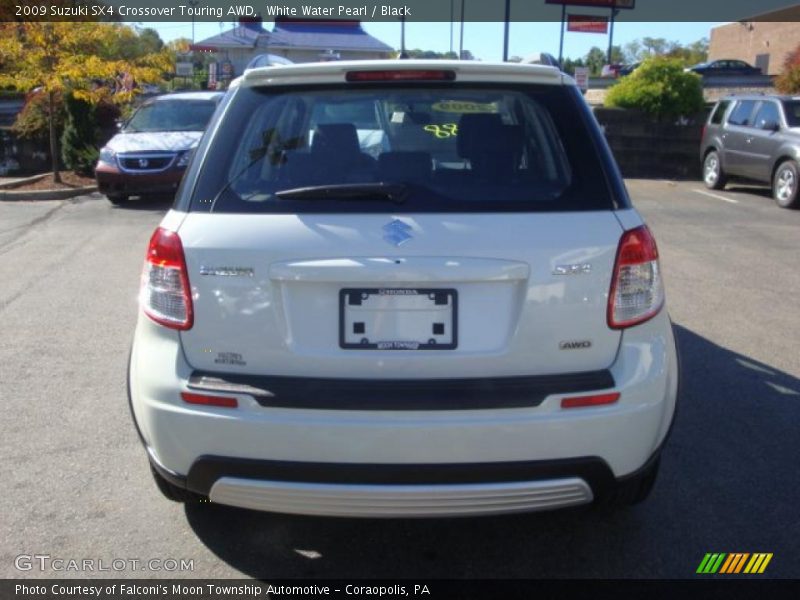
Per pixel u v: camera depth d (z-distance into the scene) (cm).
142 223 1139
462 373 278
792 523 357
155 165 1288
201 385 280
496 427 270
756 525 355
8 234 1051
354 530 351
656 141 1853
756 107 1479
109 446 428
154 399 287
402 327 278
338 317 278
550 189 293
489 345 279
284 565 326
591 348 283
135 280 796
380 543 342
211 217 288
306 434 272
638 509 367
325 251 276
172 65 1625
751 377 535
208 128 318
